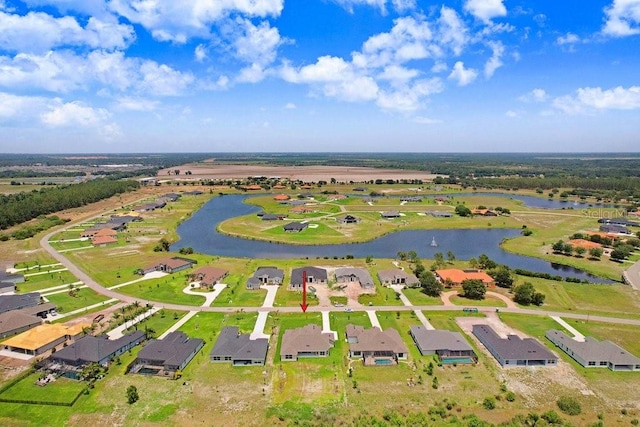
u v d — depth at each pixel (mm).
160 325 96250
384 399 68875
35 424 62438
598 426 61875
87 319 99250
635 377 76062
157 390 70875
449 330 94750
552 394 70812
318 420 63531
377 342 82312
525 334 93312
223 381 73812
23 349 83000
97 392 70125
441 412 64812
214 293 116438
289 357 81250
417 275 132625
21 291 118000
